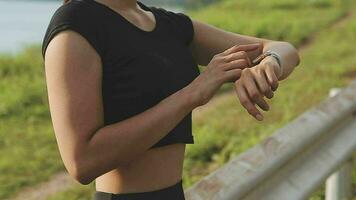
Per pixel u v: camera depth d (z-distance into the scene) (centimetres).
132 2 210
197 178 693
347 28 2003
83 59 185
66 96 182
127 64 196
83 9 190
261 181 346
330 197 532
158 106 188
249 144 773
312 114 449
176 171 218
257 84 185
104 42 192
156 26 215
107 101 194
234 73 188
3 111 1060
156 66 201
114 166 187
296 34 1922
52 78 184
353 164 617
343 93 512
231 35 244
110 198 210
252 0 2752
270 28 2022
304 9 2534
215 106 1105
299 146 396
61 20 186
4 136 945
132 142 185
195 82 189
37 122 1038
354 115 522
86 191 709
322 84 1195
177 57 215
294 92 1130
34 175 790
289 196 382
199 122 972
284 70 218
